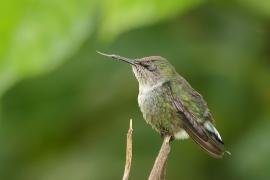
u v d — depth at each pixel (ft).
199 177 39.83
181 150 40.22
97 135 41.42
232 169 37.78
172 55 39.14
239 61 39.19
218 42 40.01
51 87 39.81
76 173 39.93
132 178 38.83
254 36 39.24
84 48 38.86
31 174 42.37
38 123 41.47
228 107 38.86
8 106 40.45
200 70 38.86
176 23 40.19
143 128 39.81
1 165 42.55
